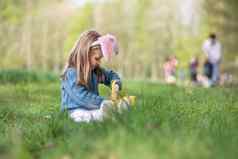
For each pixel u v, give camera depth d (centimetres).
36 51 8975
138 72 8962
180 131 485
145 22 8969
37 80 2025
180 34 8638
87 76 736
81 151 455
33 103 1087
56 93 1373
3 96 1249
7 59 8881
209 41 2662
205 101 919
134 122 514
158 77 8900
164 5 8825
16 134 594
